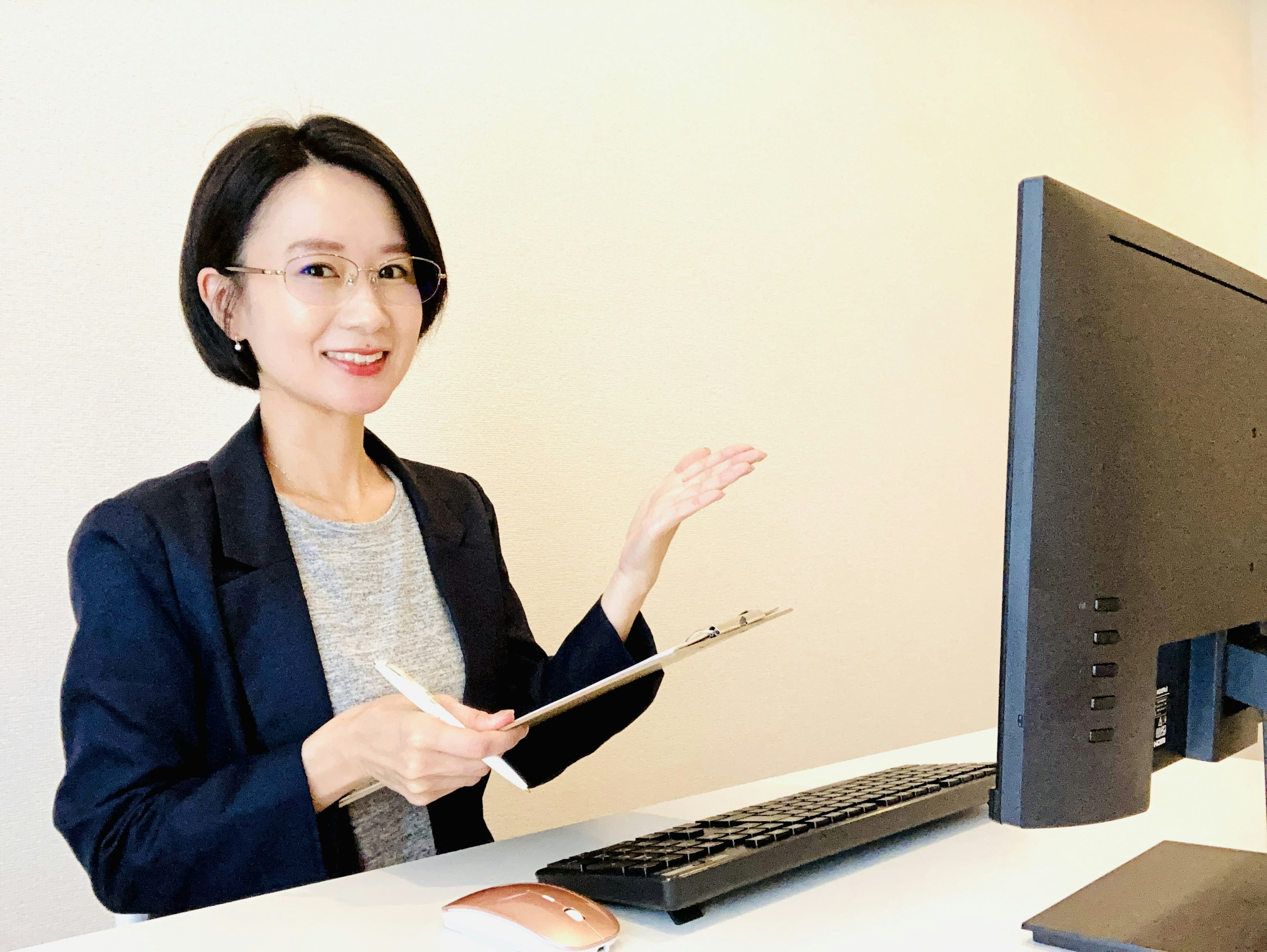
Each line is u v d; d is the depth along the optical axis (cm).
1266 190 333
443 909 66
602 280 182
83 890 132
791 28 210
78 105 132
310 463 117
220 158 110
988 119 248
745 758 201
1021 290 55
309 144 112
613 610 114
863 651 222
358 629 113
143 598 97
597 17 182
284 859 83
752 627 76
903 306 230
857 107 221
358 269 112
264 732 102
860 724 222
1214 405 66
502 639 126
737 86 201
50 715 131
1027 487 54
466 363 166
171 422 140
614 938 59
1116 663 57
